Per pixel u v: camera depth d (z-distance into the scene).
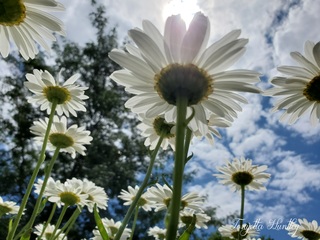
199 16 0.11
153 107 0.12
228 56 0.11
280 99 0.19
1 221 0.95
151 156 0.15
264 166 0.26
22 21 0.17
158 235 0.35
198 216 0.28
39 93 0.22
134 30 0.11
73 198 0.23
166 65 0.11
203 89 0.11
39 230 0.32
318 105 0.19
